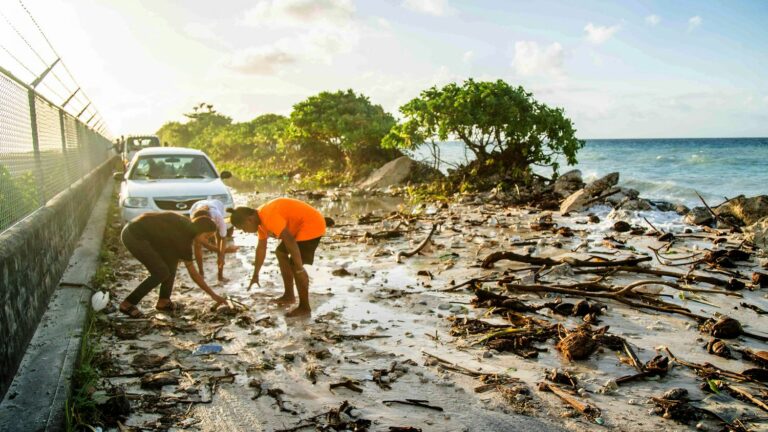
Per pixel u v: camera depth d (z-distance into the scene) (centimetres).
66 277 659
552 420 375
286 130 2895
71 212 813
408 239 1070
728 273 773
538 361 477
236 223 590
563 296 670
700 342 521
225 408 389
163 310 602
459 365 465
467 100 1845
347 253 944
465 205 1603
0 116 478
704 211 1268
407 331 549
